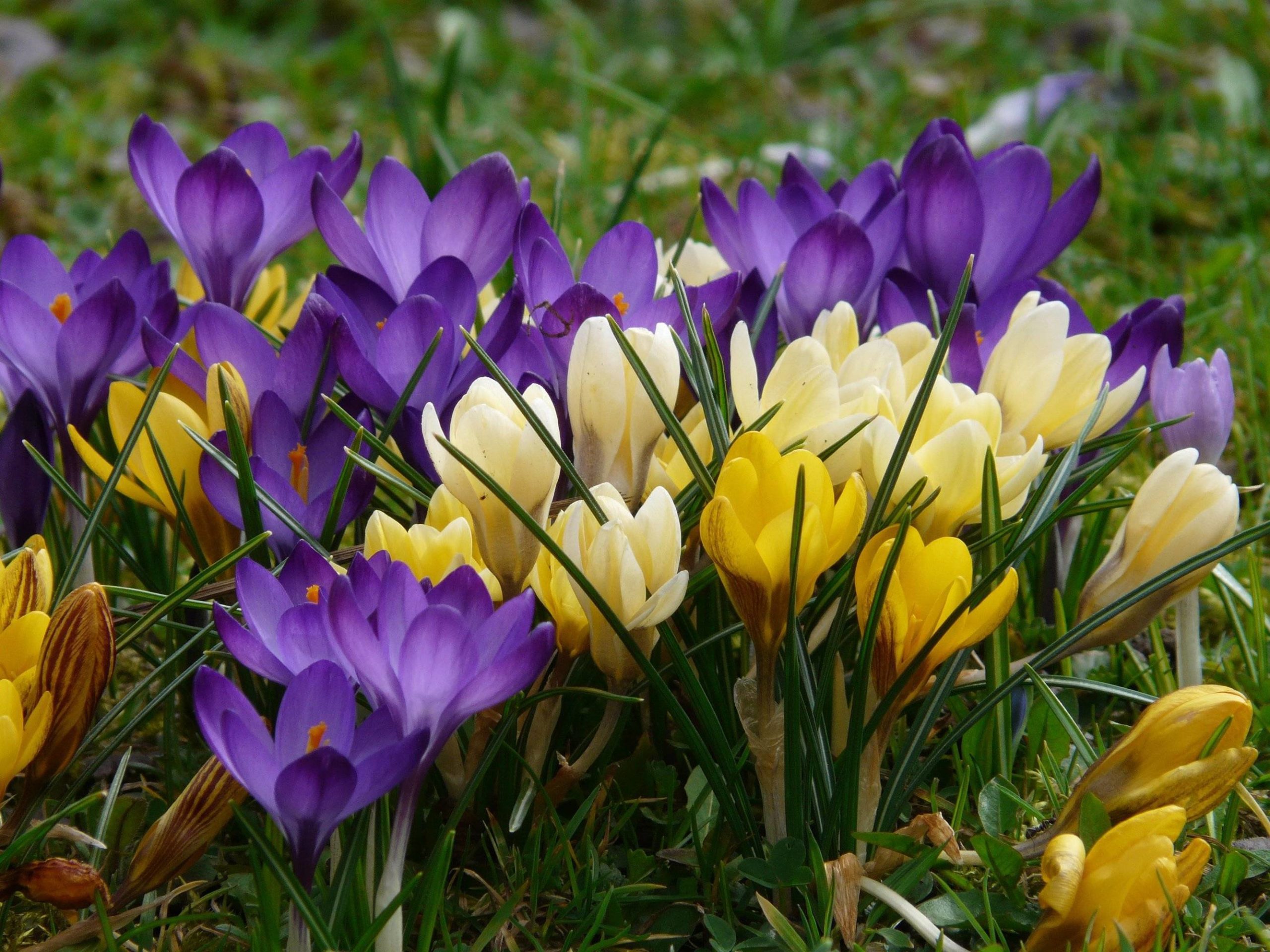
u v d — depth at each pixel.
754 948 0.70
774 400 0.72
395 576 0.65
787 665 0.68
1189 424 0.76
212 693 0.64
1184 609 0.76
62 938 0.68
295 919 0.67
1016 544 0.73
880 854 0.70
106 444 0.83
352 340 0.72
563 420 0.74
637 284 0.76
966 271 0.70
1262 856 0.73
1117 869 0.67
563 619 0.70
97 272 0.79
